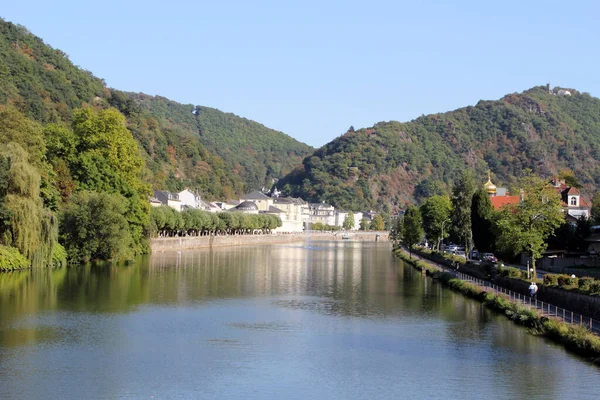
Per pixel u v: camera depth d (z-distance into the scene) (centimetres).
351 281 11944
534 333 6831
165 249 19025
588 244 12275
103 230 12656
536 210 9262
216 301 8981
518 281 8875
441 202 18438
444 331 7038
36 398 4753
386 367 5644
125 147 15088
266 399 4825
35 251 10650
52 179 11988
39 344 6200
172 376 5306
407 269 15025
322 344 6431
